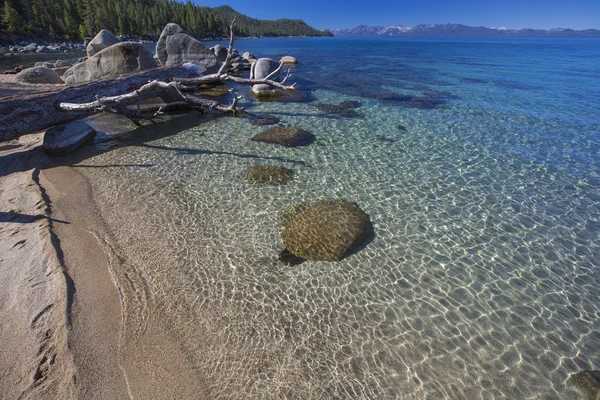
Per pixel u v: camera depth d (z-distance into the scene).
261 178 8.01
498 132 11.66
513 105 15.58
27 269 4.77
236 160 9.08
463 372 3.67
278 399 3.30
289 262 5.32
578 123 12.62
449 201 7.27
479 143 10.66
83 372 3.41
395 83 21.62
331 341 3.99
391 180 8.16
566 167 8.89
